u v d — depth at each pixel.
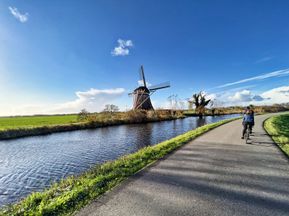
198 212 3.80
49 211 4.00
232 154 8.49
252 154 8.45
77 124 30.98
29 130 25.41
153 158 8.00
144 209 3.95
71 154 14.85
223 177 5.69
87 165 12.01
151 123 38.12
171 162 7.38
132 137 21.73
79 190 4.88
